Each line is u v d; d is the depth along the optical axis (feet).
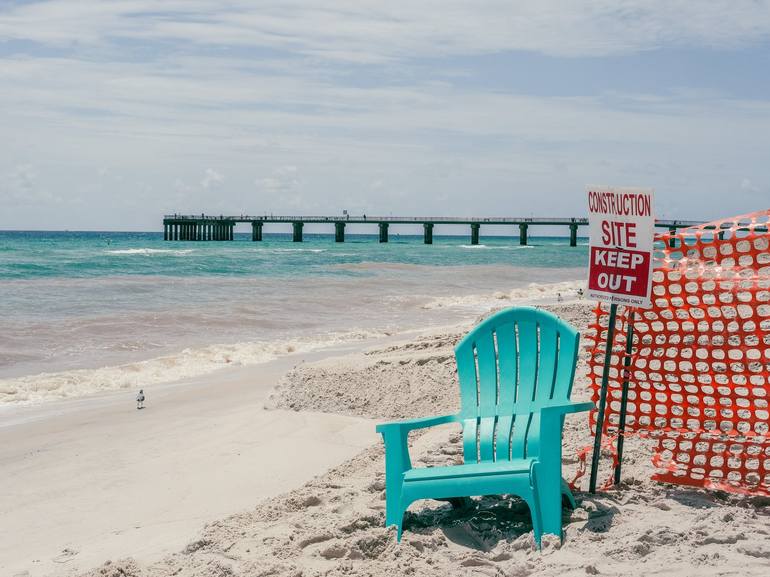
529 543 14.14
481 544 14.84
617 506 15.84
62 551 17.75
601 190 16.35
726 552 13.23
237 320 72.23
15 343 58.34
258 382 41.22
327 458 24.67
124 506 21.49
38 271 130.93
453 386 30.99
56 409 36.58
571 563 13.23
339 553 14.60
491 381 16.78
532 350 16.53
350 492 18.16
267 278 128.26
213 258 183.21
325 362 35.94
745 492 16.08
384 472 20.20
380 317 75.82
